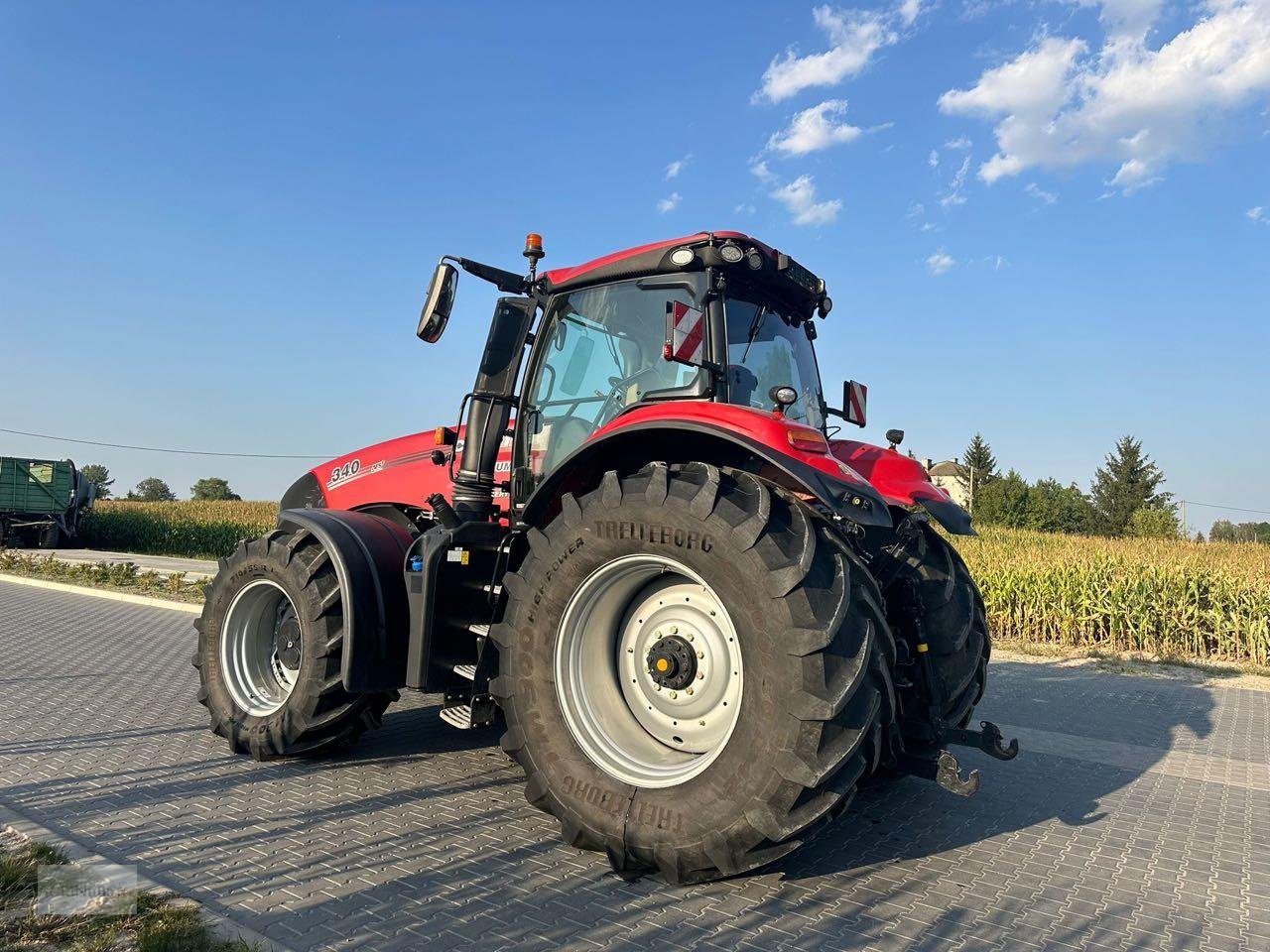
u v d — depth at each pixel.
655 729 3.22
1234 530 77.12
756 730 2.71
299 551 4.27
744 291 3.99
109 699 5.51
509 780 4.01
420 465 5.04
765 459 3.12
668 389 3.71
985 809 3.82
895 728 3.23
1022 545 17.08
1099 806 3.91
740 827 2.69
